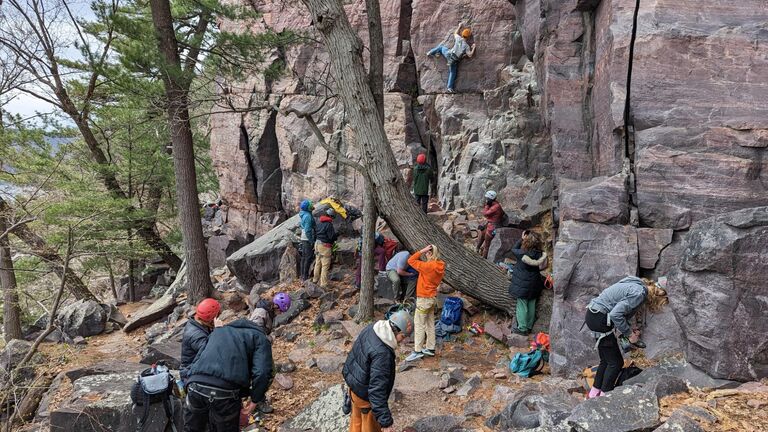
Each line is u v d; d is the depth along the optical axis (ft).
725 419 14.71
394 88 53.06
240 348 16.63
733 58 24.90
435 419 19.90
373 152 31.09
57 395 29.84
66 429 22.63
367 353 15.69
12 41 43.57
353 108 31.04
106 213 48.52
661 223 25.32
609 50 27.71
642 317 23.09
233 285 45.03
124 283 68.90
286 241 43.24
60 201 48.39
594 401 15.53
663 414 15.37
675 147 25.30
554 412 16.92
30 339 43.04
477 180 47.19
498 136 47.06
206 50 40.04
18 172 49.78
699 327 18.33
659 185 25.35
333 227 40.01
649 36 26.03
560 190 30.35
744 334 17.39
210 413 16.37
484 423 19.83
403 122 52.21
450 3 50.24
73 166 57.36
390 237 42.24
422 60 51.85
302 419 21.97
